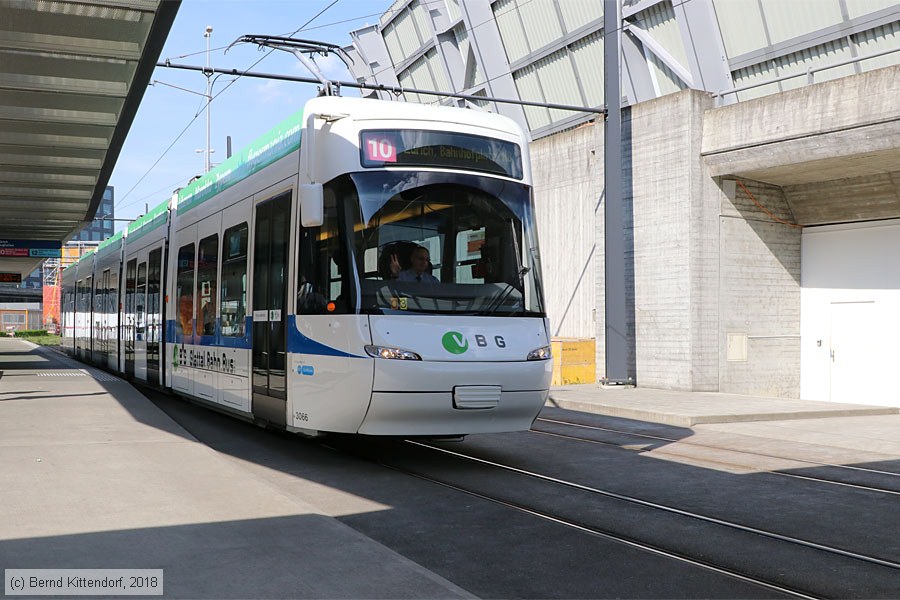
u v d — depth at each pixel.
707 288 19.16
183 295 14.55
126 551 5.50
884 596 5.24
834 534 6.73
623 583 5.43
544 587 5.34
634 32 24.66
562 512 7.41
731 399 17.19
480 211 9.38
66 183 23.95
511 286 9.38
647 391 19.12
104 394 15.60
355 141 9.03
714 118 18.89
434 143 9.31
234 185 12.05
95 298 25.75
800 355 20.45
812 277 20.22
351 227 8.82
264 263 10.55
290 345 9.59
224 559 5.38
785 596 5.22
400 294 8.79
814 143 16.75
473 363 8.78
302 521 6.32
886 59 19.00
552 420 14.66
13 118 17.16
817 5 19.75
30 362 30.84
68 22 13.23
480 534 6.64
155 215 17.34
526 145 9.98
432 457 10.34
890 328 18.44
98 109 17.41
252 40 18.23
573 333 23.33
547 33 27.56
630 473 9.38
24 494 7.09
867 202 18.55
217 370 12.27
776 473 9.46
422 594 4.78
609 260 19.67
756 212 19.84
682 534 6.69
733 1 21.44
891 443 11.91
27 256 38.62
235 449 10.88
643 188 20.23
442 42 32.62
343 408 8.73
